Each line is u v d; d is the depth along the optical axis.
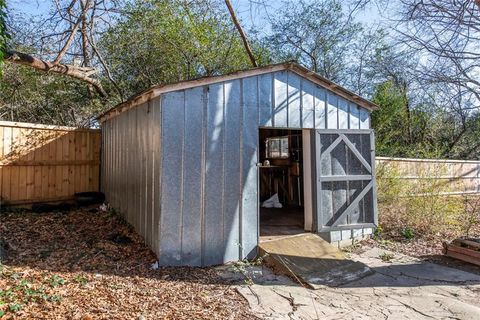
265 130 9.97
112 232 6.20
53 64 7.46
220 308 3.58
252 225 5.34
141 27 11.52
